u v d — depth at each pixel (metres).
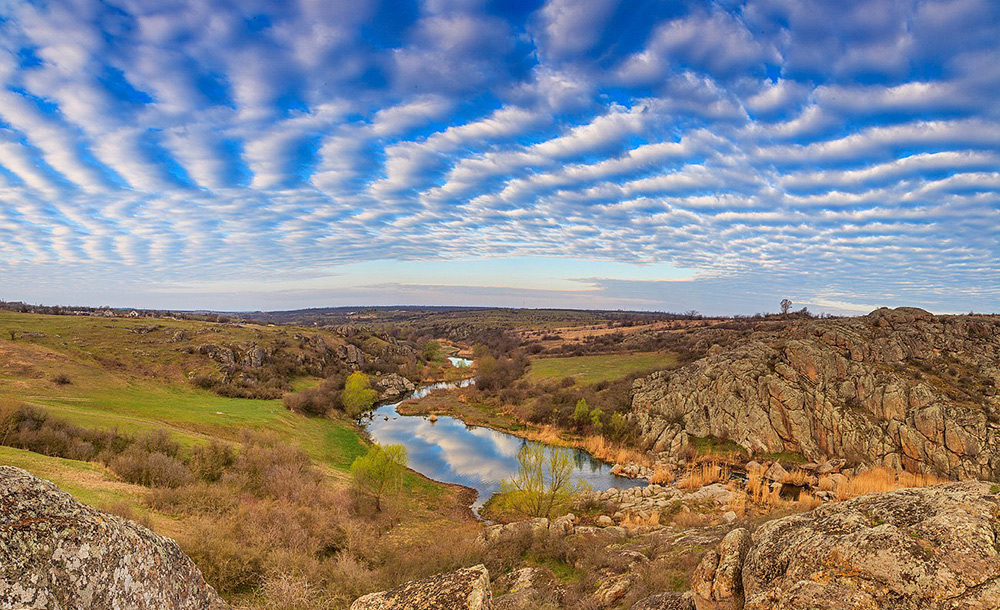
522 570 20.44
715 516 34.84
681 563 17.19
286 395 71.62
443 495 45.03
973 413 46.81
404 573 20.89
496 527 27.59
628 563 19.11
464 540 26.56
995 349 56.88
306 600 14.59
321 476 39.47
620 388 75.31
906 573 5.86
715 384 61.72
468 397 94.50
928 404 48.56
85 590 4.15
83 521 4.45
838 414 52.16
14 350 57.59
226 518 22.42
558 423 72.12
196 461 31.98
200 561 16.27
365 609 6.73
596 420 66.75
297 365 95.62
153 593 4.89
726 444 56.88
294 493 31.47
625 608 14.48
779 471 48.31
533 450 38.84
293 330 122.00
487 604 6.54
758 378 58.81
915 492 7.31
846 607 5.96
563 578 19.75
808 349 57.59
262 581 16.28
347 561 19.98
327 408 72.88
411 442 66.31
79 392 49.91
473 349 165.00
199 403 58.84
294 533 22.41
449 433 72.00
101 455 29.77
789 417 54.34
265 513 24.22
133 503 22.52
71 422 34.06
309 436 56.06
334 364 107.44
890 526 6.46
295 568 17.09
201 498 24.28
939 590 5.61
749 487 44.56
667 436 60.06
